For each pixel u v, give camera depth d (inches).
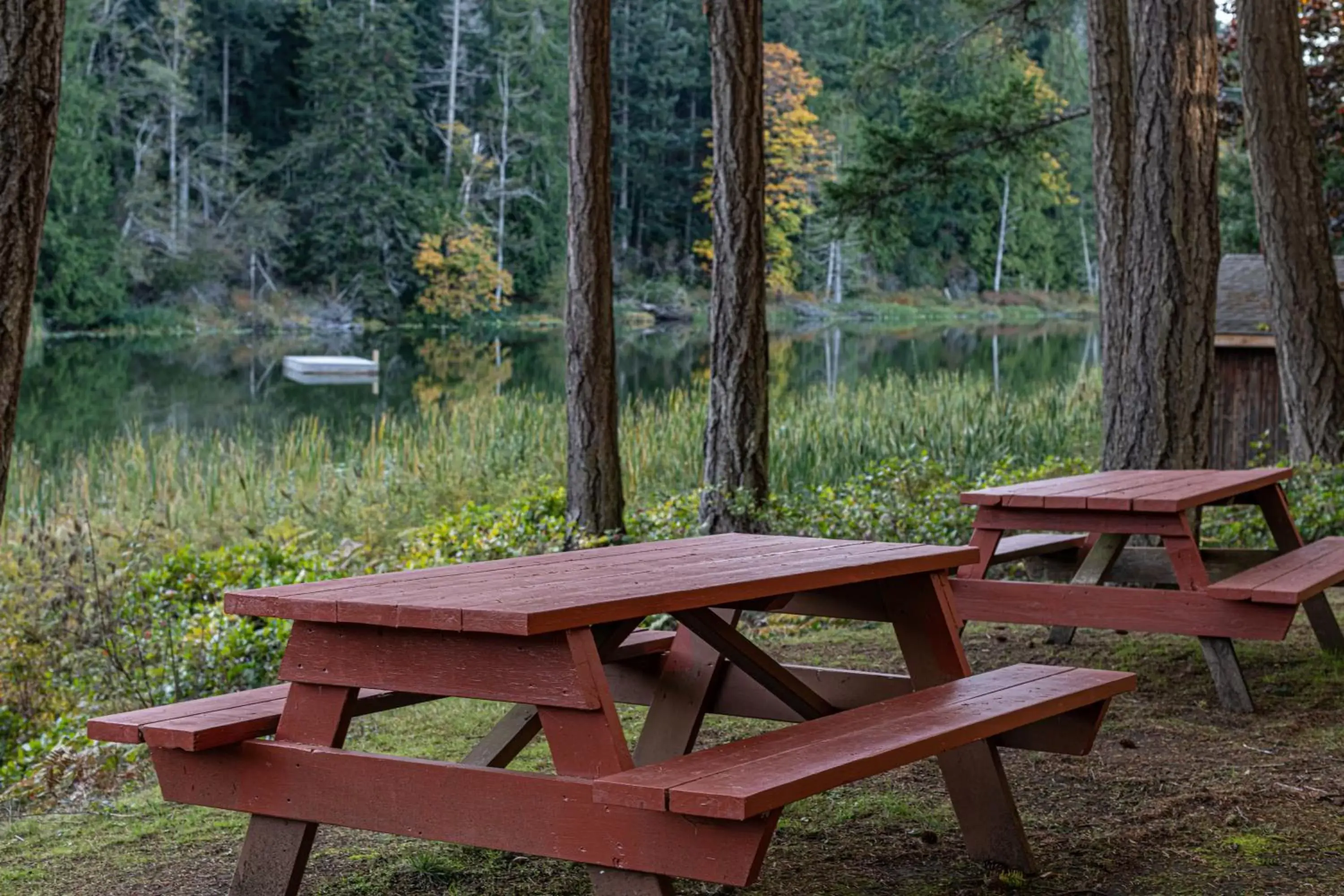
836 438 469.1
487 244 2151.8
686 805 74.5
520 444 523.2
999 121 626.8
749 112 350.0
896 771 146.1
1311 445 370.3
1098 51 391.2
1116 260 387.5
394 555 367.9
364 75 2069.4
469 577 104.2
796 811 132.1
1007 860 113.8
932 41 661.9
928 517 338.0
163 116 2028.8
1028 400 621.3
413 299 2137.1
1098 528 178.1
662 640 133.3
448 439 538.9
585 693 83.0
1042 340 1788.9
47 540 311.3
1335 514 307.9
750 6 347.9
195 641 241.3
